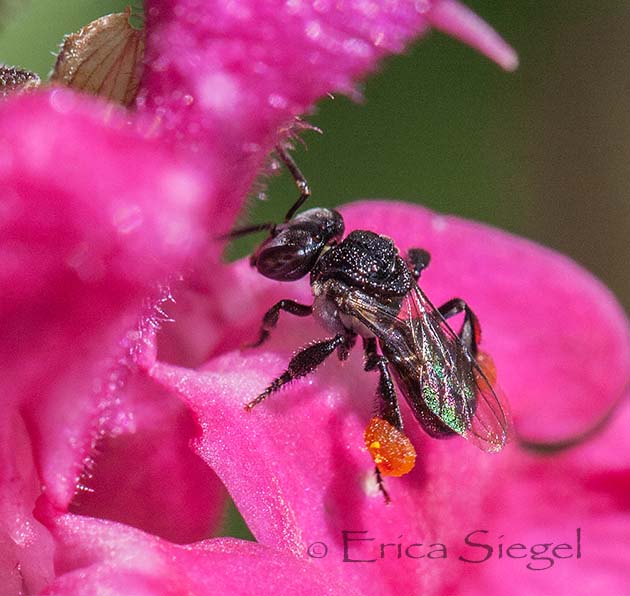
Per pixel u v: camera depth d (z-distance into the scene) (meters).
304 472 0.05
